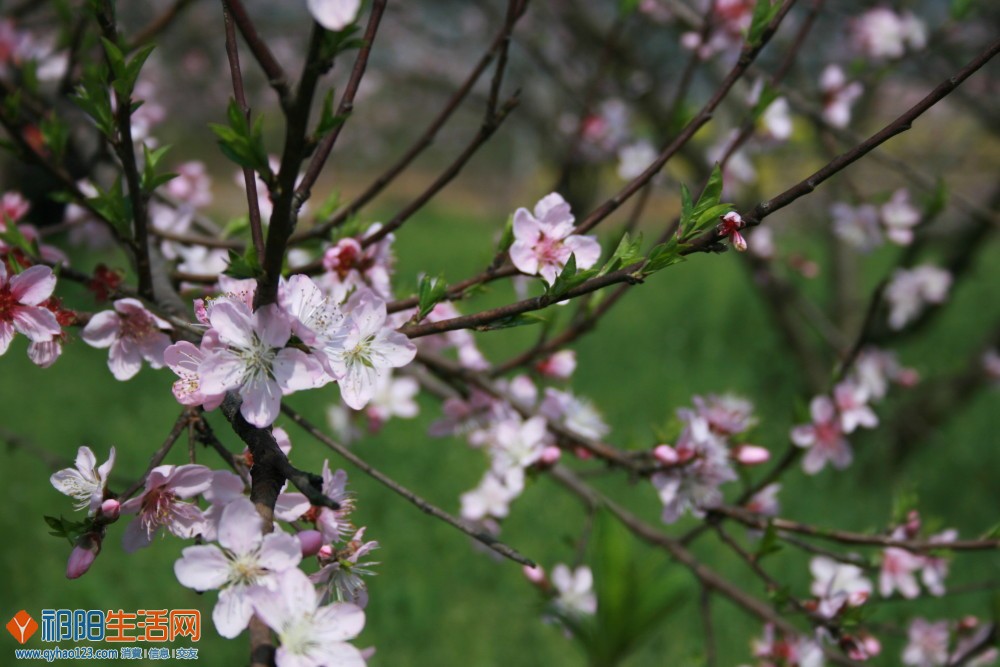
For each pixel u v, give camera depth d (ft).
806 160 17.04
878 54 13.58
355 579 4.24
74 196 5.90
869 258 41.24
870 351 15.89
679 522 18.15
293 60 23.40
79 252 17.11
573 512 18.72
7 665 13.50
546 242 4.95
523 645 15.21
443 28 26.76
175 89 29.01
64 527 4.01
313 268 5.86
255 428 3.79
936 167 19.31
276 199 3.34
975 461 22.18
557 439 7.47
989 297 36.96
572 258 3.99
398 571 16.83
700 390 25.82
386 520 18.19
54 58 8.65
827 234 20.02
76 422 21.38
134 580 15.74
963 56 16.12
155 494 4.07
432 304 4.48
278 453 3.75
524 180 65.10
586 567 8.31
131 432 20.97
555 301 4.09
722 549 17.25
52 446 19.93
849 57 15.84
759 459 6.64
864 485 20.48
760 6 5.42
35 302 4.48
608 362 28.25
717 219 4.12
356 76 4.38
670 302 35.58
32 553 16.49
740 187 16.43
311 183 4.41
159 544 16.70
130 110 4.58
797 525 6.90
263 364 3.75
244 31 3.05
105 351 25.39
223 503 4.11
